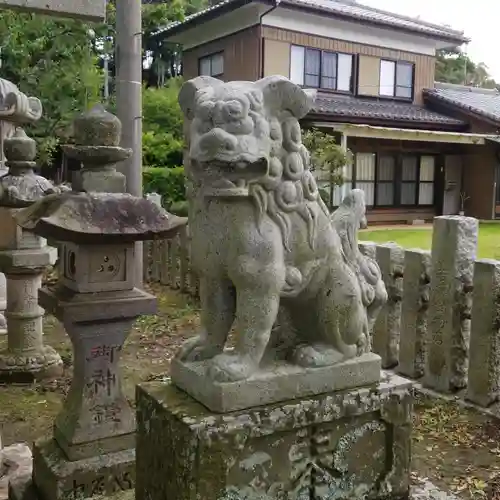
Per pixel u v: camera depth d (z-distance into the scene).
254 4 11.64
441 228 3.67
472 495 2.65
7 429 3.38
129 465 2.44
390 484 1.93
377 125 13.12
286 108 1.69
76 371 2.52
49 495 2.38
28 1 2.41
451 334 3.67
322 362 1.81
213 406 1.68
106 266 2.44
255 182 1.66
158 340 5.12
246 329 1.71
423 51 15.22
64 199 2.27
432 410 3.53
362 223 1.99
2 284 5.52
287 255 1.74
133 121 5.66
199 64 14.08
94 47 11.99
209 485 1.62
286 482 1.76
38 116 5.67
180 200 10.48
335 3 14.52
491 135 14.15
